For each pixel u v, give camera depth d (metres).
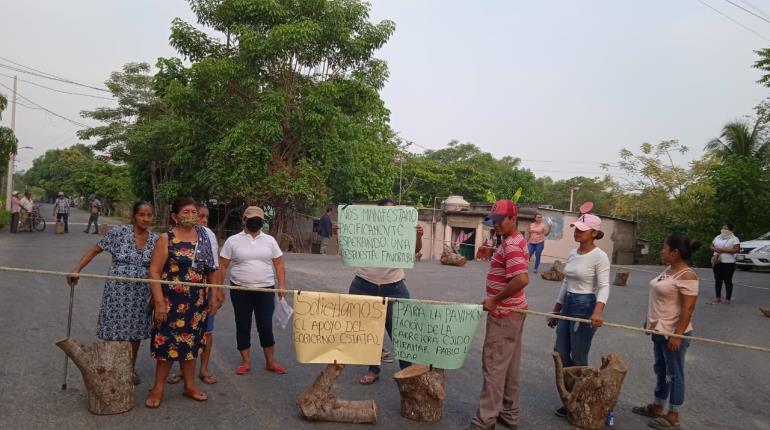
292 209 20.88
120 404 4.27
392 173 29.84
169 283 4.19
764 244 18.53
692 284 4.57
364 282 5.43
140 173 32.44
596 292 4.68
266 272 5.44
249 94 19.52
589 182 58.31
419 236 7.70
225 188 19.44
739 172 23.48
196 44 20.00
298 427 4.22
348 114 21.33
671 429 4.64
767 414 5.20
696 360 7.03
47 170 97.12
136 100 33.03
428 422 4.45
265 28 19.14
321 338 4.38
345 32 19.22
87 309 7.94
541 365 6.39
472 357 6.64
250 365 5.73
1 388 4.66
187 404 4.58
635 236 31.34
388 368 5.95
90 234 23.36
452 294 10.92
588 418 4.48
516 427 4.48
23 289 9.17
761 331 8.89
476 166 53.47
